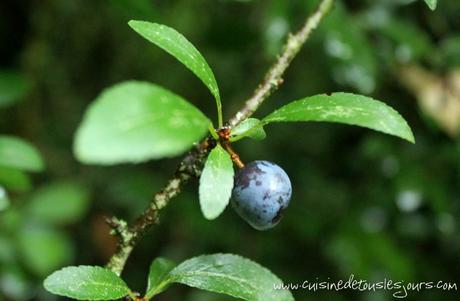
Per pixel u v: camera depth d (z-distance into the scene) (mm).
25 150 334
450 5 508
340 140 560
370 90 426
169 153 207
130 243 259
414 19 508
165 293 538
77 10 562
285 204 256
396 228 522
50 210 425
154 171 560
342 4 419
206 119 217
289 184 257
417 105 506
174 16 523
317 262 529
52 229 426
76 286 245
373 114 229
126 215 546
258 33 477
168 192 255
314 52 505
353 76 423
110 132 203
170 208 524
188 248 537
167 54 577
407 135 228
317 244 527
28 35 562
